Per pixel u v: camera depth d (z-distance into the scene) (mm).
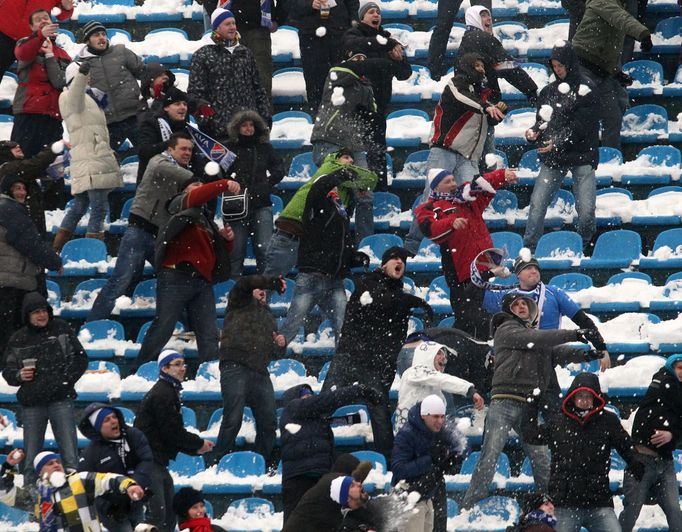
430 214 46438
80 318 51156
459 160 51438
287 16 59281
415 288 50406
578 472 38594
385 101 53562
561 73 51125
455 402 44500
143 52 62375
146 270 51906
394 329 43844
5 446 45531
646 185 54219
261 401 43844
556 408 41781
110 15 64875
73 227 53531
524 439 39406
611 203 52906
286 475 39562
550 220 52625
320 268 47031
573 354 41562
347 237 47375
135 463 38594
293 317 47188
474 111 50906
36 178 51062
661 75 59625
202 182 50719
